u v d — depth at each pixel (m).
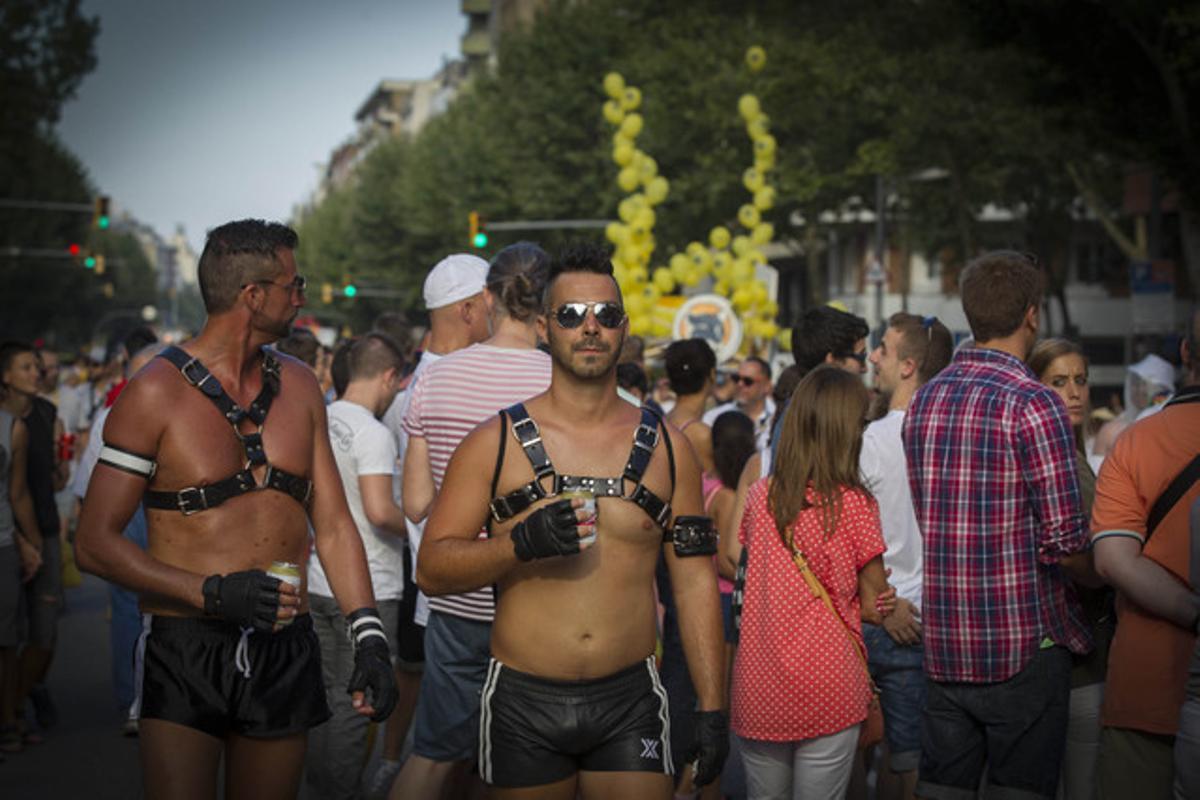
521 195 48.25
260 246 4.36
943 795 5.09
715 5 40.09
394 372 7.02
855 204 41.12
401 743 7.10
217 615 4.14
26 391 8.62
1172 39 20.30
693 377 7.90
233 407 4.32
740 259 23.06
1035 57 21.81
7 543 7.95
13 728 8.25
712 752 4.18
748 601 5.42
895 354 6.03
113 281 132.25
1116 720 4.63
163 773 4.17
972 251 37.59
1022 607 4.95
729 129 37.72
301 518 4.46
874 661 5.75
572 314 4.09
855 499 5.31
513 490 4.09
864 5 34.50
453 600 5.44
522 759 4.09
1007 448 4.93
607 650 4.09
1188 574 4.43
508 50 52.72
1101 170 35.12
